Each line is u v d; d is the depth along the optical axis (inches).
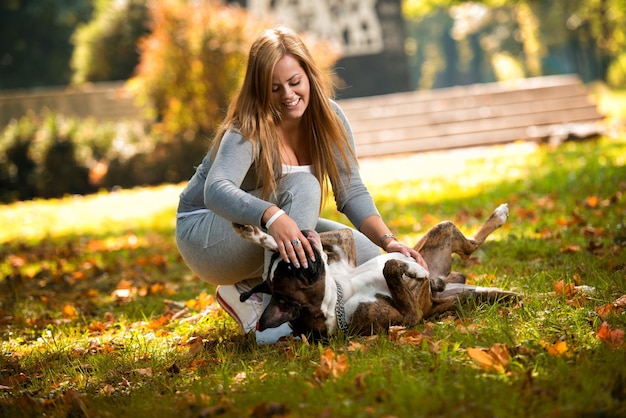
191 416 146.7
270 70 183.6
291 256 166.9
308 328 175.6
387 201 479.5
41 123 915.4
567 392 137.7
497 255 273.7
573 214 316.8
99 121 1027.9
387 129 895.7
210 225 195.5
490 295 199.3
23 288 321.7
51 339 226.8
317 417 137.5
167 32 860.0
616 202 349.7
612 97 1296.8
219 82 849.5
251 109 187.2
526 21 2234.3
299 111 187.3
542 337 171.3
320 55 903.7
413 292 181.6
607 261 238.5
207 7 879.7
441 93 935.0
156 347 202.8
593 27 1815.9
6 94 1007.0
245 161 184.2
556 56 2967.5
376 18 1106.7
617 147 593.6
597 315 181.9
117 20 1250.0
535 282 222.2
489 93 916.6
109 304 278.8
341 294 176.6
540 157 608.4
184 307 255.9
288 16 1085.8
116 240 448.8
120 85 1111.0
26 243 469.1
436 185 529.3
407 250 188.9
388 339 174.7
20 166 843.4
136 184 837.8
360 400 141.8
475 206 412.8
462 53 3624.5
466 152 807.1
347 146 199.9
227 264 193.8
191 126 855.1
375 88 1113.4
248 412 142.4
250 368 169.6
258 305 199.5
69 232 511.2
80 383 180.1
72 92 1024.2
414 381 147.4
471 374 149.3
